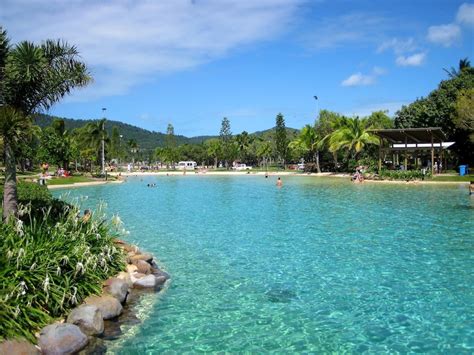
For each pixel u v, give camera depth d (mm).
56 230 10883
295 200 32312
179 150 147000
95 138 77625
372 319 9156
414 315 9336
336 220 22047
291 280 11898
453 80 66938
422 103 72688
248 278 12125
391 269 12781
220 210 27188
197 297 10609
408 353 7664
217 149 130000
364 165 63719
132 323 9039
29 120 11664
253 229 19844
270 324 8961
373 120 84125
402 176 48656
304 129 77625
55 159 64500
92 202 32469
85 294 9430
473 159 62094
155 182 61000
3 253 8594
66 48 12906
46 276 8516
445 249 15156
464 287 11078
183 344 8078
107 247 11391
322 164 80312
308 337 8336
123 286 10297
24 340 7129
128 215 25141
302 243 16578
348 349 7836
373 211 25078
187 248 15945
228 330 8680
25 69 11625
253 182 57688
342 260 13883
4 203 11891
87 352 7707
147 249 15820
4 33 12055
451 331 8539
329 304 10047
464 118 51781
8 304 7605
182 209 27953
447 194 33812
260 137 146750
